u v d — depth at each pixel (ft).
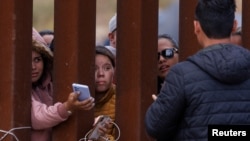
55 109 28.76
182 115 26.00
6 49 28.66
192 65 25.91
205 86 25.62
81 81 29.32
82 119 29.30
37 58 29.84
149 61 30.07
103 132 29.17
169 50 32.35
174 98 25.64
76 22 29.17
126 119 29.91
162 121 25.86
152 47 30.12
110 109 30.83
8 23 28.63
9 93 28.58
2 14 28.73
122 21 30.01
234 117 25.59
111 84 30.83
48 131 29.86
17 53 28.68
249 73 25.86
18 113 28.73
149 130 26.27
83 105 28.48
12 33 28.60
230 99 25.66
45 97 30.27
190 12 30.73
